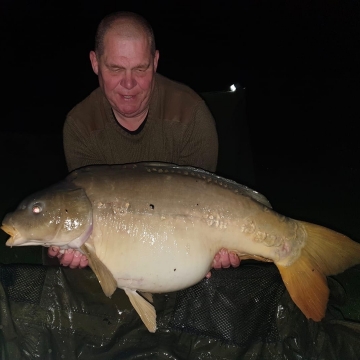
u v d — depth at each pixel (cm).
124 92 82
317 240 76
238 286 85
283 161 253
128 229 70
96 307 84
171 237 71
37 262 127
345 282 110
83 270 84
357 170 230
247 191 75
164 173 73
